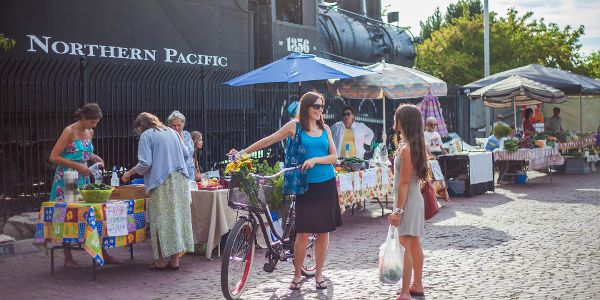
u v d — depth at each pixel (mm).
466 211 11859
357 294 6336
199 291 6605
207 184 8594
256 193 6285
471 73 33594
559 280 6719
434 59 34656
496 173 19047
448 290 6375
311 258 7316
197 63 12766
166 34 12117
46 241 7148
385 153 11648
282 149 14805
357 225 10500
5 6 9688
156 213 7383
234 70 13594
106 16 11031
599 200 13180
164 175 7344
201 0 12875
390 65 13625
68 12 10453
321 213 6332
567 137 19594
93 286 6824
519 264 7484
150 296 6422
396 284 6688
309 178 6312
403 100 20812
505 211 11797
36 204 10508
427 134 14227
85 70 10609
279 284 6785
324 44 17641
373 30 20359
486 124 25453
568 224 10227
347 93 13078
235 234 6059
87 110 7582
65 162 7496
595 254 7969
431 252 8219
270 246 6492
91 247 6859
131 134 11359
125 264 7906
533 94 16641
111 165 11242
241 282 6273
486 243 8742
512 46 34750
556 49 36594
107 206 7047
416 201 5914
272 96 14789
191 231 7598
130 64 11414
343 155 11750
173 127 8633
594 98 27281
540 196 13969
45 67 9789
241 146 13914
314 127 6453
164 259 7621
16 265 7816
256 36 14930
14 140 9734
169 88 12055
